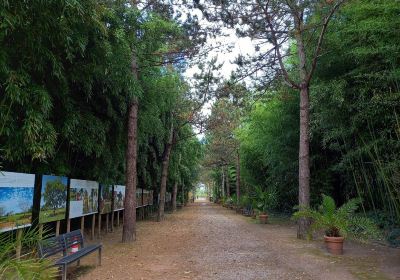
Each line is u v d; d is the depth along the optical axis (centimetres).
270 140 1533
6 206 604
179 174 2750
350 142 1107
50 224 1052
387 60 832
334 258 796
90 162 1129
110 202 1289
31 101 541
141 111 1241
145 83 1250
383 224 1049
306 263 745
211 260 784
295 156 1499
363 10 900
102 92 906
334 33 1041
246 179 2494
